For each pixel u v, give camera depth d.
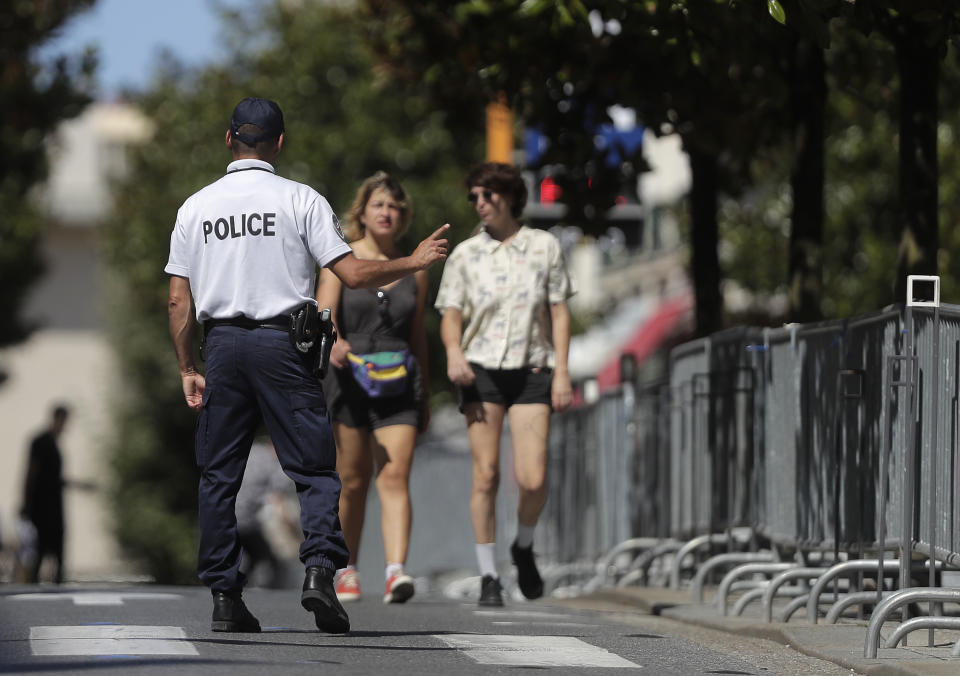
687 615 25.95
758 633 22.70
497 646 19.50
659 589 32.22
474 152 84.44
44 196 79.06
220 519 19.66
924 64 26.84
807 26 23.64
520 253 27.78
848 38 35.06
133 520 100.50
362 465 28.34
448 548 52.19
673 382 34.16
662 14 26.83
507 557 48.12
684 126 35.09
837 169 57.66
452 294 28.02
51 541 61.44
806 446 25.92
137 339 98.12
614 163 39.97
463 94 40.59
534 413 27.81
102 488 103.69
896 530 21.89
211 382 19.45
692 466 32.12
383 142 83.25
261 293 19.34
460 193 82.31
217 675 15.82
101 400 110.75
